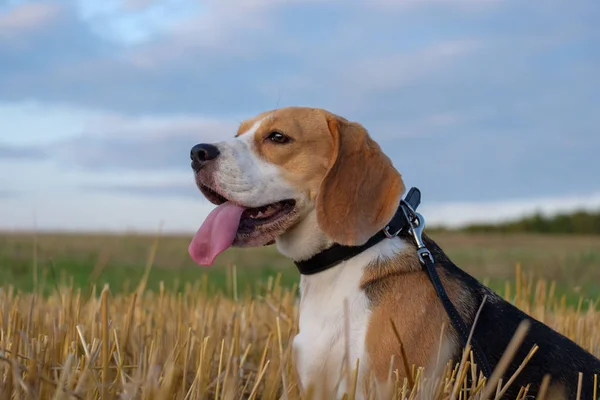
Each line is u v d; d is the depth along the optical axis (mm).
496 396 953
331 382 1027
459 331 1015
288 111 1151
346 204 1081
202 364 985
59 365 1000
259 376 1002
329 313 1050
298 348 1055
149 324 1317
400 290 1035
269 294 1536
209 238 1108
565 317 1446
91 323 1225
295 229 1120
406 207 1113
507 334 1046
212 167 1116
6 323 1195
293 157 1121
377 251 1067
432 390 924
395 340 1008
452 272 1097
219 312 1432
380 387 992
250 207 1120
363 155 1109
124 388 891
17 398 870
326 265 1073
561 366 1027
